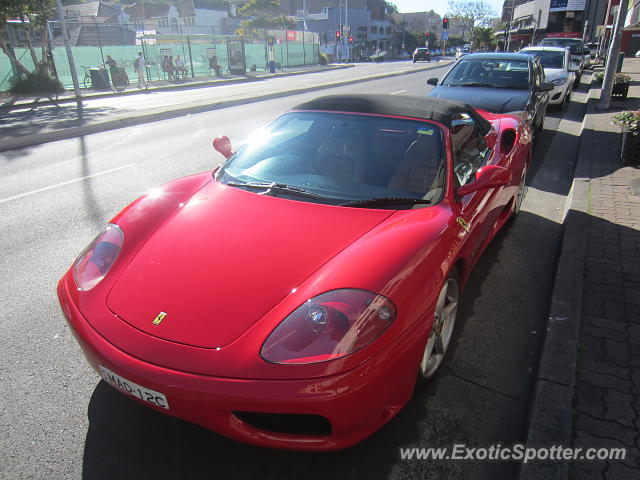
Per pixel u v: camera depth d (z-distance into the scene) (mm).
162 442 2195
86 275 2254
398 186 2684
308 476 2041
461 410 2426
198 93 19344
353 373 1751
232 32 65125
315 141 3021
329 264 2055
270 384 1706
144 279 2109
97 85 21438
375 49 80062
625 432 2123
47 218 5102
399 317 1928
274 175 2846
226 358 1764
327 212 2457
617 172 6141
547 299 3510
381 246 2145
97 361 1920
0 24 18453
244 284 1996
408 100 3277
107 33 34438
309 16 74688
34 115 13195
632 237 4133
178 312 1930
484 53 8742
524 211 5262
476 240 2963
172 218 2512
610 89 11414
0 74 18859
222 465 2084
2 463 2061
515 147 4234
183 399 1751
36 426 2270
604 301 3158
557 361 2545
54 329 3062
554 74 11703
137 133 10391
